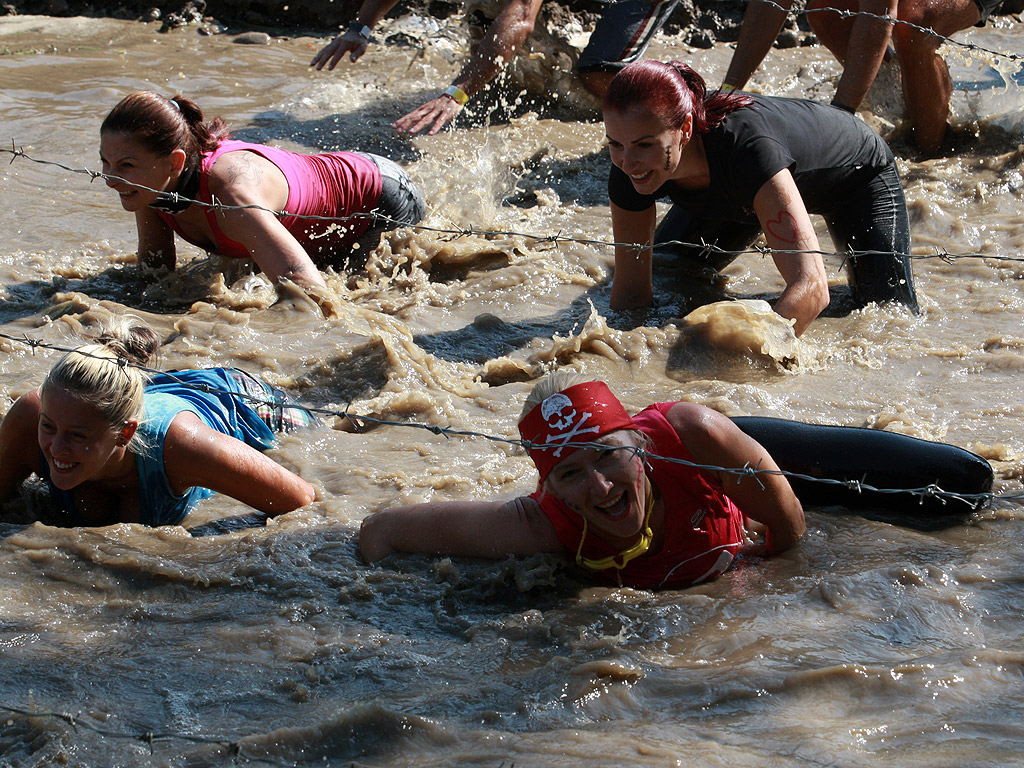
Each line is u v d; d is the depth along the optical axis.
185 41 11.64
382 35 11.87
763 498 3.61
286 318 5.82
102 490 4.14
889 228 6.11
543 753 2.66
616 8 9.46
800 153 5.64
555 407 3.31
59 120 9.23
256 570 3.66
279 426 4.79
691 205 5.90
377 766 2.68
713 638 3.20
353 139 9.16
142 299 6.34
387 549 3.78
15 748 2.77
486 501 3.86
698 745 2.66
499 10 9.75
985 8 8.52
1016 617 3.29
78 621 3.41
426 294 6.57
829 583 3.44
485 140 9.32
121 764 2.69
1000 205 7.75
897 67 9.02
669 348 5.55
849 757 2.59
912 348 5.59
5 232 7.20
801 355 5.48
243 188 6.05
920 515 4.01
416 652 3.21
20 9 12.10
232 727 2.85
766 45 7.97
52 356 5.45
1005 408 4.88
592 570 3.62
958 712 2.79
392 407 5.06
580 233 7.55
